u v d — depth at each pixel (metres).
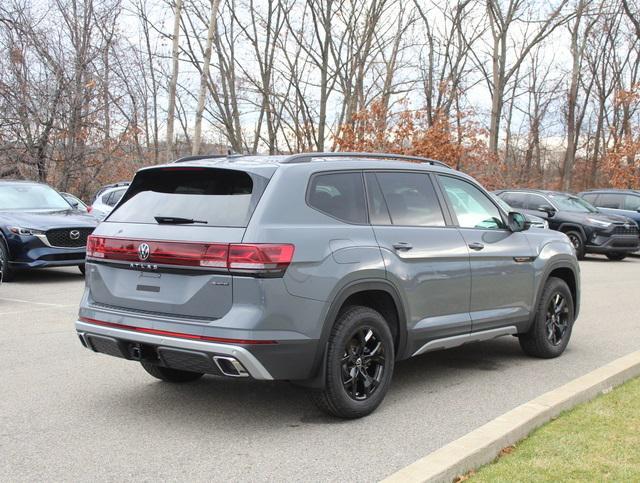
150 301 4.76
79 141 23.70
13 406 5.25
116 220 5.16
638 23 35.62
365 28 32.69
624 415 4.91
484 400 5.59
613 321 9.28
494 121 36.06
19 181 13.78
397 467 4.15
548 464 3.99
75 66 23.12
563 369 6.67
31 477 3.94
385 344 5.16
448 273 5.75
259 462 4.20
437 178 6.06
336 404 4.84
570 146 41.31
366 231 5.14
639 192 21.94
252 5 32.19
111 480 3.92
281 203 4.69
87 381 5.96
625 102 40.47
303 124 33.62
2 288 11.54
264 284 4.41
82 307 5.20
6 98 22.23
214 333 4.41
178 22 21.06
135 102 25.27
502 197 20.88
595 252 19.42
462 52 37.25
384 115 26.52
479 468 3.98
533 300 6.79
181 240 4.62
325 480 3.95
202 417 5.06
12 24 22.94
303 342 4.57
